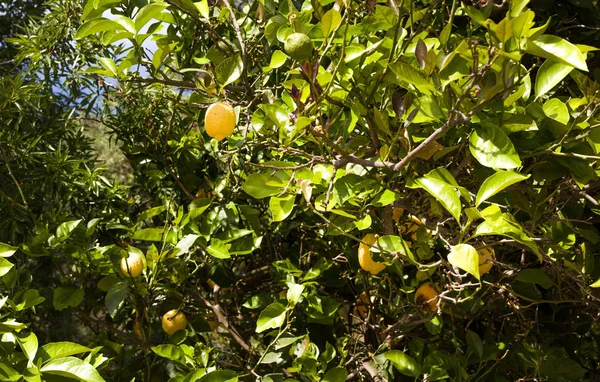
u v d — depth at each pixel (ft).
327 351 6.84
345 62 5.51
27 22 14.32
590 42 8.46
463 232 4.44
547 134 5.36
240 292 9.71
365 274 7.68
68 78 9.35
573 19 8.16
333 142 5.32
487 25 3.89
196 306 8.56
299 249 9.06
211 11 7.79
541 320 8.94
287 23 6.37
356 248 7.47
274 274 8.14
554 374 7.04
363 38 6.49
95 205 9.14
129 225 8.49
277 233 8.53
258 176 5.34
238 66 5.99
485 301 7.55
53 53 9.17
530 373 7.66
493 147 4.60
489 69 4.23
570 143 5.18
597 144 5.09
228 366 8.19
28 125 9.39
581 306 8.34
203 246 7.02
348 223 5.67
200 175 8.98
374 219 6.16
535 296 7.14
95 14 6.63
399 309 7.19
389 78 5.34
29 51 9.07
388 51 5.76
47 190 8.54
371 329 8.35
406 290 6.62
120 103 9.05
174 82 6.95
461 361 6.88
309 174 5.43
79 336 11.89
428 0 7.10
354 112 5.36
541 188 5.82
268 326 6.49
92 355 5.43
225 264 8.12
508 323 8.83
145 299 7.49
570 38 8.64
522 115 4.93
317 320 7.61
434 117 5.06
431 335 8.36
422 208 5.80
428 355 7.02
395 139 4.97
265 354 6.47
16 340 5.51
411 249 6.16
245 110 6.73
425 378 6.68
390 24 5.79
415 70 4.46
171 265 6.97
